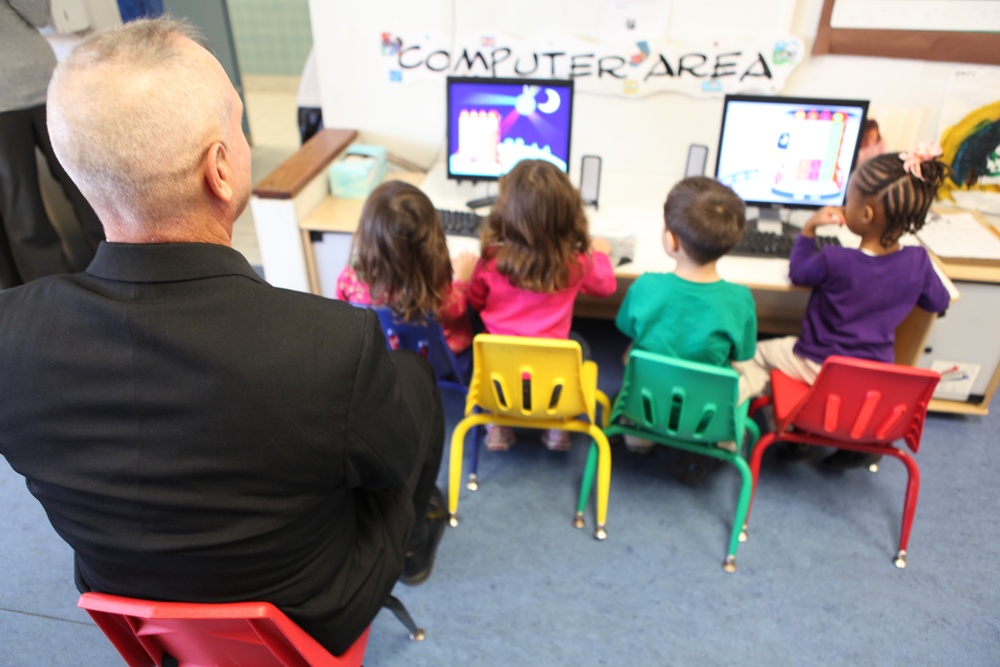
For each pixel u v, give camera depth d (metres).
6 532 1.75
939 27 2.03
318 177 2.16
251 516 0.70
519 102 2.08
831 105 1.91
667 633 1.51
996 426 2.15
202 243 0.67
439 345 1.71
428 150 2.56
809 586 1.62
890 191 1.52
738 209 1.51
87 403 0.65
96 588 0.82
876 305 1.64
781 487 1.91
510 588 1.61
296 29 5.27
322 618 0.85
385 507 1.00
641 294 1.60
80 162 0.62
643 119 2.36
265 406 0.66
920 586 1.62
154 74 0.62
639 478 1.94
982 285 1.85
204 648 0.90
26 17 2.16
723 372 1.40
